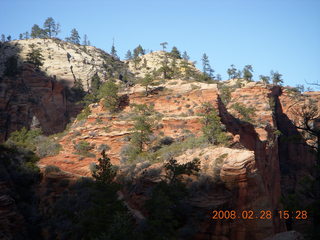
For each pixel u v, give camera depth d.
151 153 52.56
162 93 71.94
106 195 32.66
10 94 103.06
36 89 112.69
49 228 40.12
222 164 39.59
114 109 71.38
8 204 38.25
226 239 33.72
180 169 37.00
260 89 115.31
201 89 69.31
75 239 34.94
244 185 37.28
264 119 103.69
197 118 59.47
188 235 32.28
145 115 66.50
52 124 111.00
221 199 36.12
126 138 58.69
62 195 46.00
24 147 61.22
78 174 51.47
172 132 59.50
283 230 68.12
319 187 24.92
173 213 33.72
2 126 96.25
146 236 29.25
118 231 26.89
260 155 78.88
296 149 107.25
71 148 60.28
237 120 77.31
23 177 49.25
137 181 42.91
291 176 101.94
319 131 27.91
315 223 24.06
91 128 64.12
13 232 36.75
